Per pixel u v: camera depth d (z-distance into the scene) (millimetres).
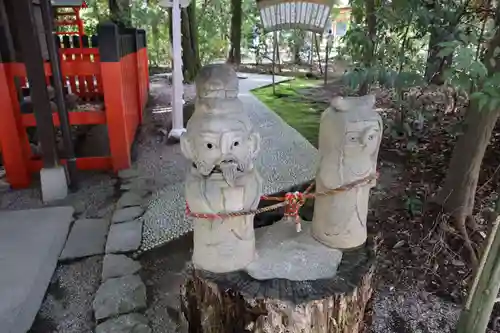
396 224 2607
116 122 3549
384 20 2609
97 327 1882
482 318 1538
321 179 1518
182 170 3734
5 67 3057
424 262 2281
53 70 3055
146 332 1852
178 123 4637
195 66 8281
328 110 1471
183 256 2439
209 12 9438
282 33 9234
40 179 3348
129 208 2975
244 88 7457
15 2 2756
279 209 2164
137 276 2232
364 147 1413
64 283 2252
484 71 1493
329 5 4465
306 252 1591
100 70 3404
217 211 1363
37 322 1971
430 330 1881
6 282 2125
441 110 3719
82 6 6422
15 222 2729
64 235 2660
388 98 4809
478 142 2332
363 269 1515
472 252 2232
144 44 6426
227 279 1449
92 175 3625
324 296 1377
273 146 4230
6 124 3154
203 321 1523
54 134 3133
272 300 1354
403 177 3283
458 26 2246
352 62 3170
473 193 2467
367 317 1670
